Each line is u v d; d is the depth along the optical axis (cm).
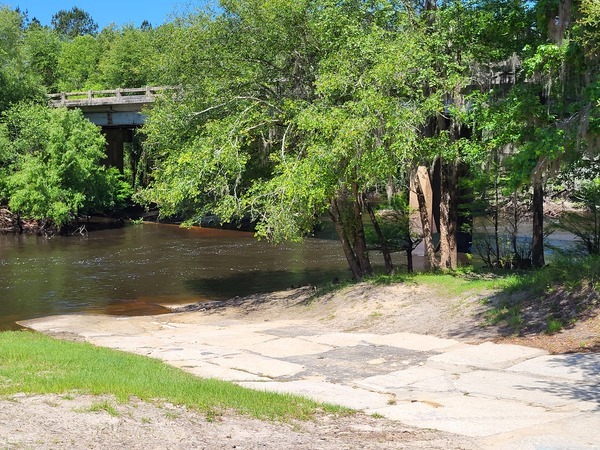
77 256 3956
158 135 2516
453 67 2195
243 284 3069
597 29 1565
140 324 2206
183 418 916
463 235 3594
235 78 2412
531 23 2159
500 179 2433
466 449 811
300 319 2088
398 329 1767
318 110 2170
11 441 761
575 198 2475
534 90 1952
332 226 5009
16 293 2902
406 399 1103
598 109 1596
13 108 5334
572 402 1039
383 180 2200
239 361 1453
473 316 1745
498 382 1192
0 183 5097
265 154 2503
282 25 2345
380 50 2130
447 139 2162
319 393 1154
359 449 807
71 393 1007
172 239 4678
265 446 812
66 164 5034
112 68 7406
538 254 2472
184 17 2519
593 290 1612
